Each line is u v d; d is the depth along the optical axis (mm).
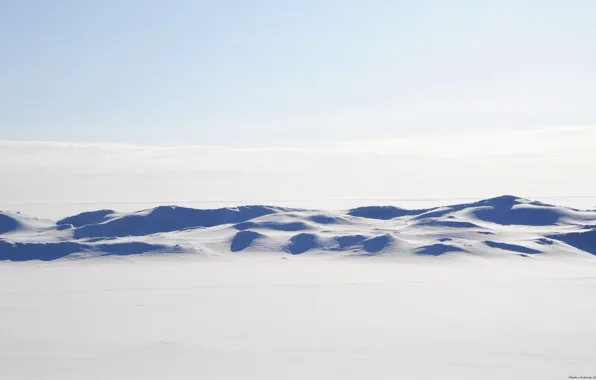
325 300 146250
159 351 100938
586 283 165500
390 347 102438
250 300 147250
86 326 120688
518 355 96188
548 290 155750
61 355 98500
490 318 124688
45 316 130500
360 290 158500
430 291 156125
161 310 136500
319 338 109625
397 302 142750
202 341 108000
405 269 189250
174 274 186000
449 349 100438
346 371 88188
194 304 143000
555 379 83500
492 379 83750
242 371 88625
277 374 87000
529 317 125062
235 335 112500
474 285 163875
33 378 85500
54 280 177500
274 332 114875
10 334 114000
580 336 108500
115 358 96500
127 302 145375
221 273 187125
